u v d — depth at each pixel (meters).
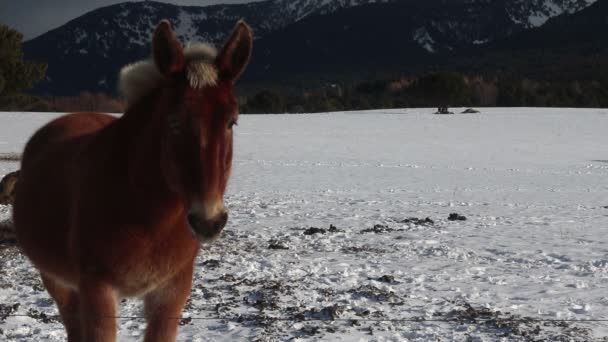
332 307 7.38
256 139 44.09
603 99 110.81
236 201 18.11
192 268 4.14
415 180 25.48
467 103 102.69
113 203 3.82
